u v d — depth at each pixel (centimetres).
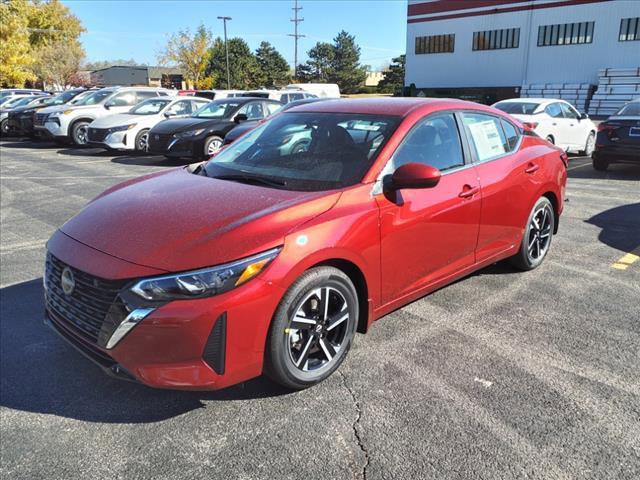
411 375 326
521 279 485
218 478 245
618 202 800
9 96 2569
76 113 1631
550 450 259
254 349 275
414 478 243
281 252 278
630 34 3441
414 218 352
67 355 359
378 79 10800
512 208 450
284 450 262
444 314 412
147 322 256
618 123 1023
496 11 4000
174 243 275
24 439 274
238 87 7731
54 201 859
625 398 301
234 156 406
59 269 300
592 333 379
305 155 371
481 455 256
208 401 304
